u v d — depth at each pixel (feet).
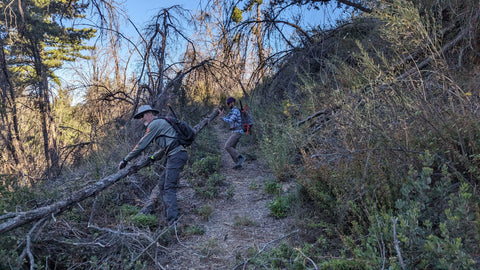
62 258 10.71
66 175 22.95
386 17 15.48
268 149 21.39
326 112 18.86
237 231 13.58
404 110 12.04
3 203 11.51
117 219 14.26
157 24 32.32
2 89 42.50
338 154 11.68
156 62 32.63
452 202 7.97
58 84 48.49
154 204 16.42
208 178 21.12
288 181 18.31
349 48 26.50
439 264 7.04
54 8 41.65
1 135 41.68
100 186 13.16
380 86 14.52
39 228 11.05
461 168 9.93
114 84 41.42
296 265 9.25
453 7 17.24
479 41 16.11
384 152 10.60
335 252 9.95
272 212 14.53
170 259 11.68
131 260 10.73
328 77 24.34
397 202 9.01
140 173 20.02
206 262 11.34
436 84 12.55
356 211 10.09
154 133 14.53
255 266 10.38
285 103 25.96
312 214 12.53
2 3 38.73
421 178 9.14
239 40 34.76
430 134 10.58
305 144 17.60
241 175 22.33
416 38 14.20
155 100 31.07
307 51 30.66
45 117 45.52
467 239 7.30
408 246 7.76
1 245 9.82
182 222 14.84
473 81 13.44
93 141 33.01
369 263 7.61
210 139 31.40
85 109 34.96
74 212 14.15
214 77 35.09
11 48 42.86
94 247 11.26
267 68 34.71
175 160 14.73
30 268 9.22
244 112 24.03
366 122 12.25
